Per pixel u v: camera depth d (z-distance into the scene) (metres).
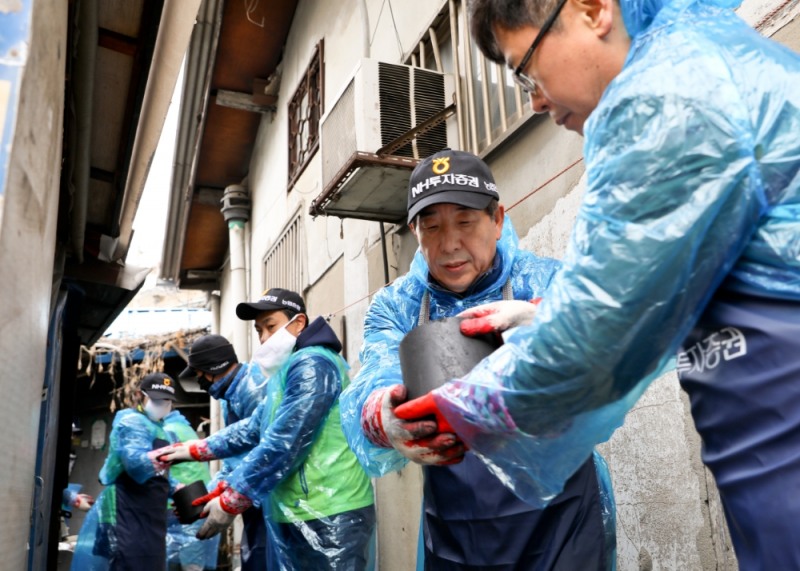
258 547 3.01
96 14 2.29
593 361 0.79
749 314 0.76
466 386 0.92
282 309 3.17
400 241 4.09
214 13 5.73
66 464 3.98
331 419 2.64
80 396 11.84
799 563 0.69
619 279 0.75
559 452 0.93
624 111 0.78
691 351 0.84
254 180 8.75
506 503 1.42
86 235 4.30
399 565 3.81
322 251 5.68
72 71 2.50
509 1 0.91
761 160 0.72
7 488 0.93
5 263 0.80
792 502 0.70
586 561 1.39
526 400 0.86
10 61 0.83
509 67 0.98
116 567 4.22
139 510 4.34
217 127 8.45
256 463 2.55
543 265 1.63
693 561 1.91
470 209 1.54
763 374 0.74
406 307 1.70
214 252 10.80
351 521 2.57
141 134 3.14
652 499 2.08
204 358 3.51
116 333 9.62
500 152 3.05
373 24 4.72
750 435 0.75
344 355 4.95
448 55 3.85
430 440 1.11
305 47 6.57
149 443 4.36
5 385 0.86
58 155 1.32
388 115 3.55
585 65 0.90
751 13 1.82
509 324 1.17
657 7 0.86
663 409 2.05
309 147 6.18
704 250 0.74
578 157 2.45
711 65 0.75
